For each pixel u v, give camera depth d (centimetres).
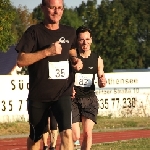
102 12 6781
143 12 8094
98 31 6656
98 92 3198
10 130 2509
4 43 2752
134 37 7788
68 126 739
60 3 733
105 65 6488
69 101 748
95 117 984
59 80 739
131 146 1546
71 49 764
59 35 742
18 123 2677
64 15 6588
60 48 704
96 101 996
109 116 3219
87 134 974
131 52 6950
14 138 2205
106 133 2416
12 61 4541
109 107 3234
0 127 2530
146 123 2945
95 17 6719
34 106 748
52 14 731
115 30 6700
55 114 748
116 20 6738
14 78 2833
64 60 740
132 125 2869
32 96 745
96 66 991
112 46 6700
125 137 2166
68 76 747
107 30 6688
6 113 2812
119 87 3266
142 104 3331
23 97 2853
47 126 773
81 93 980
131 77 3303
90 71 985
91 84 986
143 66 7719
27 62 710
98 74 998
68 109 742
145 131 2525
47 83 736
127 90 3291
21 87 2848
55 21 734
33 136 766
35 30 734
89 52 991
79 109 983
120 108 3269
